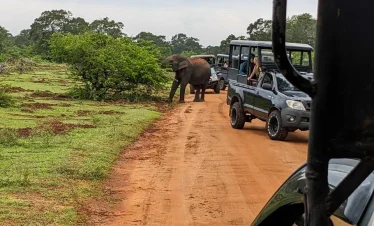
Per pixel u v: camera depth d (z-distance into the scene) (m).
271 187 8.73
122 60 24.28
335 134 1.67
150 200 7.85
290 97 13.55
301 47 16.20
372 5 1.58
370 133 1.64
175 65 25.80
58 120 15.62
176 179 9.20
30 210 6.89
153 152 11.74
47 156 10.10
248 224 6.82
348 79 1.62
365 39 1.59
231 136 14.40
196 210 7.40
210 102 26.66
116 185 8.69
